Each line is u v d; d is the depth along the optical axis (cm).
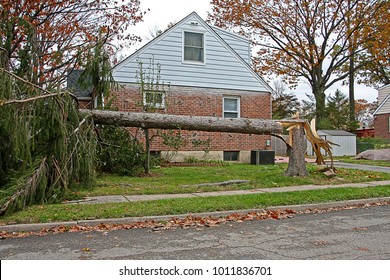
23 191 726
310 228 630
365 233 591
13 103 758
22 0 1438
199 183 1078
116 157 1229
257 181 1120
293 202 829
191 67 1716
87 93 1664
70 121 903
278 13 2964
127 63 1608
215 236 576
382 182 1149
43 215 674
